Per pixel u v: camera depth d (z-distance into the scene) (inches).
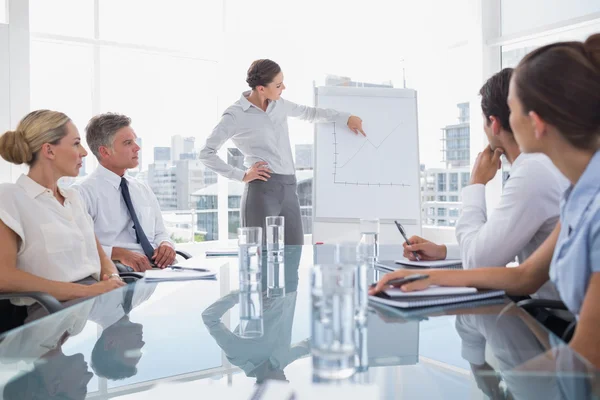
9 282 69.3
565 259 43.3
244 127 141.1
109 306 53.1
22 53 152.8
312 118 146.9
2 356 36.6
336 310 35.5
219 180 193.8
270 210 141.2
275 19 194.4
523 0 170.6
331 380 30.6
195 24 187.0
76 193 87.4
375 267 73.2
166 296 57.8
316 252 92.0
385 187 147.8
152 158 181.5
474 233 67.9
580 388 28.3
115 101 174.4
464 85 185.5
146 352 37.0
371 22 198.5
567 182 60.9
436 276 54.6
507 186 64.0
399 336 39.6
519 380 29.8
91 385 30.5
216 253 94.7
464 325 42.5
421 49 193.6
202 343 39.1
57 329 44.0
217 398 28.0
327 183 147.3
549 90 41.6
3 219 72.4
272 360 34.6
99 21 170.9
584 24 152.1
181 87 185.8
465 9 182.1
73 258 80.7
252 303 53.4
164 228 119.0
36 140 78.3
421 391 28.6
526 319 44.1
